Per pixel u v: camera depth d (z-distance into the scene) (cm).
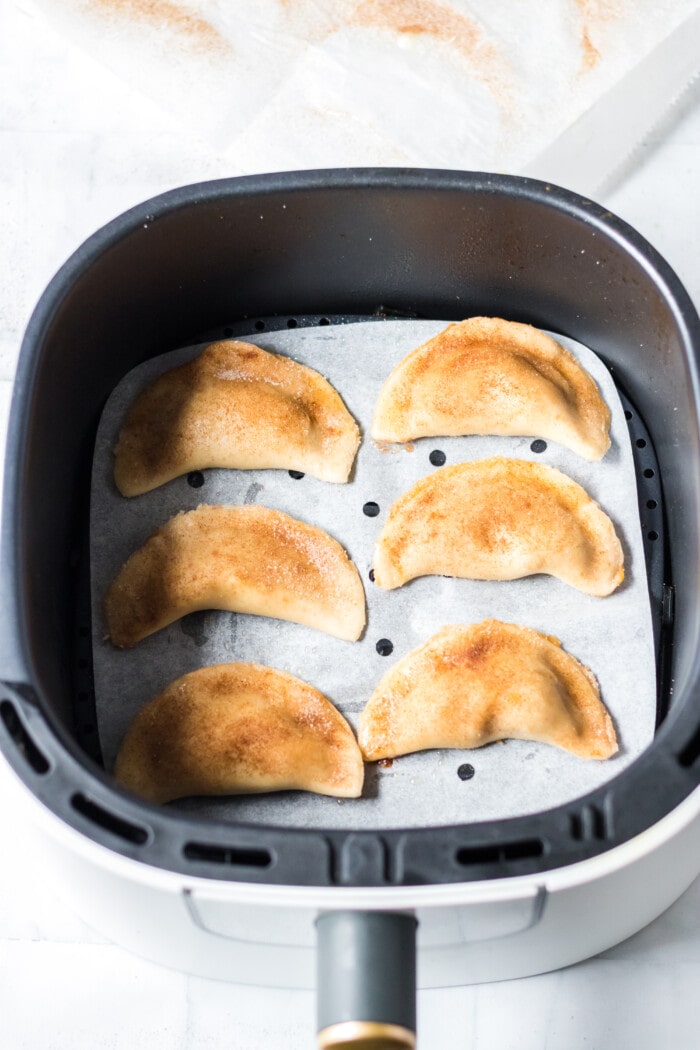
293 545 72
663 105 90
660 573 73
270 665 71
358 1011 59
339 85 90
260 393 74
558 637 71
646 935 75
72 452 73
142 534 73
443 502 73
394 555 72
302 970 69
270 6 91
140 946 70
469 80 89
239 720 69
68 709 69
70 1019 74
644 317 72
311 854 59
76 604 73
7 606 64
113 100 92
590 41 89
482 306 78
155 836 60
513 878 59
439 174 72
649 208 89
